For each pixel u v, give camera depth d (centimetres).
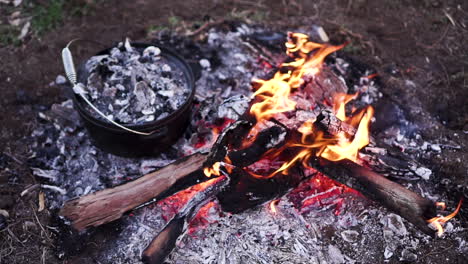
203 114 146
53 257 127
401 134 155
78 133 148
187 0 191
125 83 132
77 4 184
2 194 137
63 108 151
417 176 142
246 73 166
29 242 129
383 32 186
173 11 187
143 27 180
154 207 134
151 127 124
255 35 179
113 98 129
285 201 136
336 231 133
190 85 135
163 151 141
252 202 130
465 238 135
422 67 175
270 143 128
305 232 132
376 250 131
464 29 190
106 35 177
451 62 178
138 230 131
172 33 178
